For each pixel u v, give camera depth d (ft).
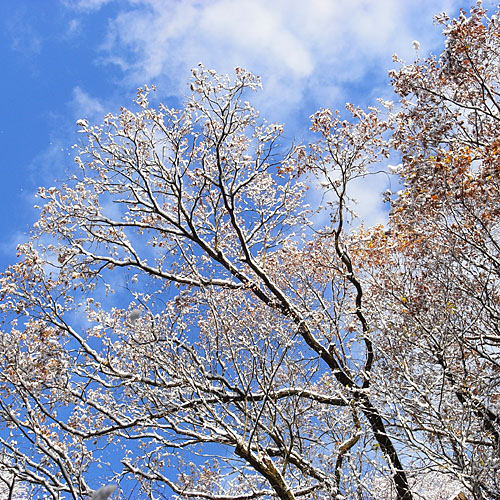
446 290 26.66
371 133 38.37
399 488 26.63
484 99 34.14
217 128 41.96
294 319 36.70
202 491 31.63
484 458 22.22
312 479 29.91
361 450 25.84
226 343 33.17
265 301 37.65
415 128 33.06
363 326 34.14
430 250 28.96
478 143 33.12
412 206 29.96
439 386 25.75
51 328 34.55
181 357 30.99
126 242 40.75
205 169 42.16
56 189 40.57
